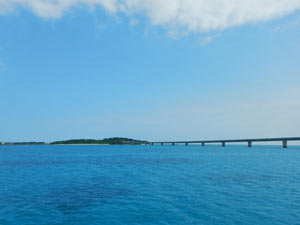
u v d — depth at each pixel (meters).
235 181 25.75
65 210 15.21
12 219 13.43
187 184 24.05
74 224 12.66
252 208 15.10
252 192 19.91
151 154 93.50
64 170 38.47
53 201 17.45
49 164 50.12
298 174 31.33
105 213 14.51
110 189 21.92
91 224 12.66
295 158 65.19
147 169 39.03
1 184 24.86
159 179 27.62
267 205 15.79
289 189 21.12
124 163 51.81
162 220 13.08
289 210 14.66
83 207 15.87
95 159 65.88
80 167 43.41
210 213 14.15
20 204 16.61
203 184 23.97
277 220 12.84
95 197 18.69
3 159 66.25
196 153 100.12
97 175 31.88
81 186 23.56
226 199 17.47
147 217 13.62
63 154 96.06
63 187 23.08
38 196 19.09
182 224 12.40
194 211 14.60
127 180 27.17
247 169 37.75
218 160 58.78
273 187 22.14
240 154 89.56
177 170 37.06
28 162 55.72
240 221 12.73
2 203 16.84
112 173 33.91
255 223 12.41
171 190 21.06
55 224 12.66
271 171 34.88
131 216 13.87
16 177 30.25
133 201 17.27
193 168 39.94
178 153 100.75
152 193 19.91
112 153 104.38
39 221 13.12
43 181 26.91
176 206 15.76
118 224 12.62
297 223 12.41
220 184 23.91
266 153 97.94
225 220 12.90
